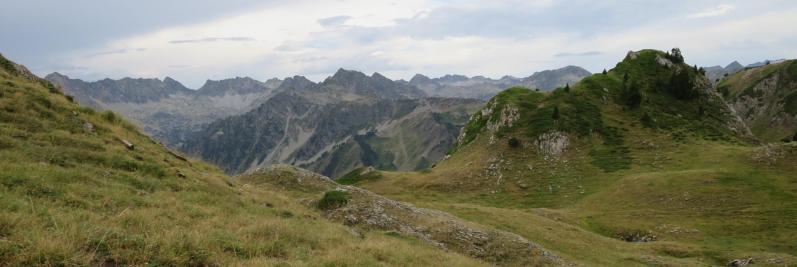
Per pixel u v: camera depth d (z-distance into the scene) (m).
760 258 37.41
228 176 31.47
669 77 127.38
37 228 12.01
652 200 61.22
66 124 24.34
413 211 35.34
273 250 15.49
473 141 110.75
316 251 17.05
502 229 40.78
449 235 30.97
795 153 67.12
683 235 49.22
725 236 48.38
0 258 10.05
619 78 127.00
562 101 111.25
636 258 36.91
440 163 113.00
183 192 21.47
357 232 26.36
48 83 33.03
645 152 88.00
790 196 55.84
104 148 23.44
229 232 16.00
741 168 68.38
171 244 12.93
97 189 17.69
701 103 121.00
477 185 84.62
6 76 27.42
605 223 55.34
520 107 110.69
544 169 87.81
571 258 34.59
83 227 12.64
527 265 28.41
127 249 12.05
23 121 22.47
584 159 89.25
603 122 103.06
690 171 67.62
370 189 86.44
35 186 15.87
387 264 17.34
